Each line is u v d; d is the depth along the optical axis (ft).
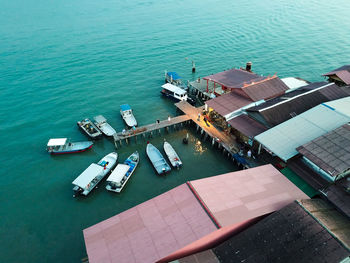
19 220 115.44
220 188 90.94
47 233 109.50
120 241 76.54
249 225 81.51
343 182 94.84
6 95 217.36
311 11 437.17
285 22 387.75
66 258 99.50
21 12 506.07
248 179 96.89
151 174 138.41
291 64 259.80
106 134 167.32
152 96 218.59
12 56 294.46
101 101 210.59
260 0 553.64
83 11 506.07
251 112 140.97
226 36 346.54
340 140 102.01
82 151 156.66
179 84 221.87
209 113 172.96
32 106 203.10
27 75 251.60
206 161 145.79
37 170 143.95
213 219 77.05
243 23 394.52
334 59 262.88
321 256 64.49
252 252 70.44
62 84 235.61
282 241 70.38
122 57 292.81
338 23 366.43
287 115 133.18
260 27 372.79
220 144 147.74
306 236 69.82
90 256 73.67
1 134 172.35
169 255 71.10
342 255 63.52
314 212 78.69
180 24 403.95
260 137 119.55
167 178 135.54
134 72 258.98
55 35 364.79
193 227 76.33
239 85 165.78
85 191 125.59
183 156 150.20
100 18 451.12
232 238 75.87
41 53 303.68
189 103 202.49
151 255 71.41
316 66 252.21
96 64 275.80
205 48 312.71
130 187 130.82
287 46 302.04
